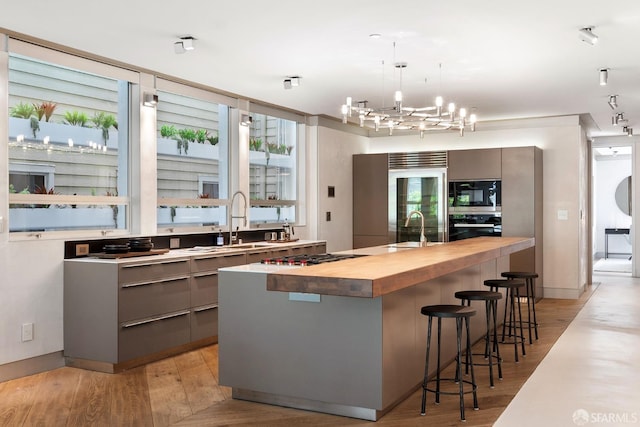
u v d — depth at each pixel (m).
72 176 5.50
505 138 9.38
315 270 3.68
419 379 4.51
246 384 4.21
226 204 7.39
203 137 7.09
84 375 4.92
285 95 7.34
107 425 3.75
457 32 4.79
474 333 6.00
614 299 8.91
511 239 7.18
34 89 5.15
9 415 3.94
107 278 4.96
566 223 9.05
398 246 6.29
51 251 5.08
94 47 5.18
